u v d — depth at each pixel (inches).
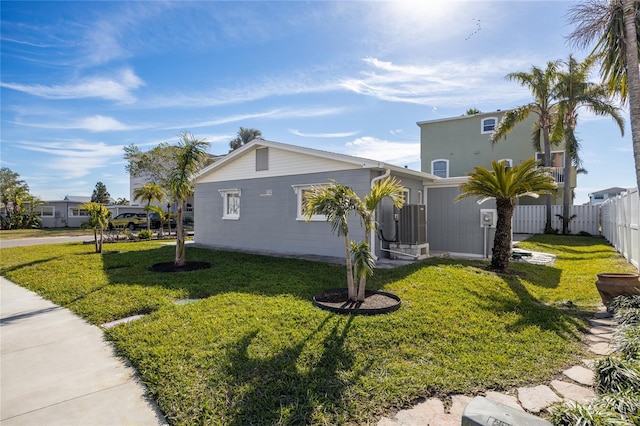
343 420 94.5
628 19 186.9
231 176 502.6
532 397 106.6
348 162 363.6
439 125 903.7
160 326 162.7
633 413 81.6
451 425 93.0
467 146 868.6
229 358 127.1
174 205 1058.1
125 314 190.5
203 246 515.5
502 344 144.4
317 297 206.5
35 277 295.4
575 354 138.0
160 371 120.5
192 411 98.7
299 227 416.5
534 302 214.5
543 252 447.2
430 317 171.9
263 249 457.7
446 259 366.6
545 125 679.1
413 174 390.0
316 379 114.1
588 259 382.9
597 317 186.2
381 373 119.0
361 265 194.5
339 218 196.2
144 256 405.7
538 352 138.0
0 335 162.9
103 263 352.5
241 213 487.5
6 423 95.9
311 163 402.6
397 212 382.6
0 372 126.3
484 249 401.1
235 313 178.1
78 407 103.7
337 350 134.2
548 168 303.1
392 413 98.6
